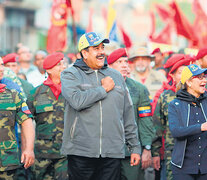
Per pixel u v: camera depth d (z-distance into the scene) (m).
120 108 9.25
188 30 19.58
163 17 24.31
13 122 9.86
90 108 9.05
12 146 9.81
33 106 11.97
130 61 16.02
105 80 9.09
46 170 12.00
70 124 9.23
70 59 18.59
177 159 9.98
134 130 9.61
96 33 9.31
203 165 9.86
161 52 18.14
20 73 15.61
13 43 53.41
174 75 12.23
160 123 12.24
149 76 15.69
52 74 12.08
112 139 9.09
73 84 9.20
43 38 66.94
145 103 11.87
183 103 10.19
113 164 9.18
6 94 9.84
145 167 11.88
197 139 9.89
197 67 10.05
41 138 11.95
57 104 11.90
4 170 9.69
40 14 66.25
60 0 18.44
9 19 62.88
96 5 87.38
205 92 10.34
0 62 10.01
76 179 9.23
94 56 9.25
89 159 9.15
